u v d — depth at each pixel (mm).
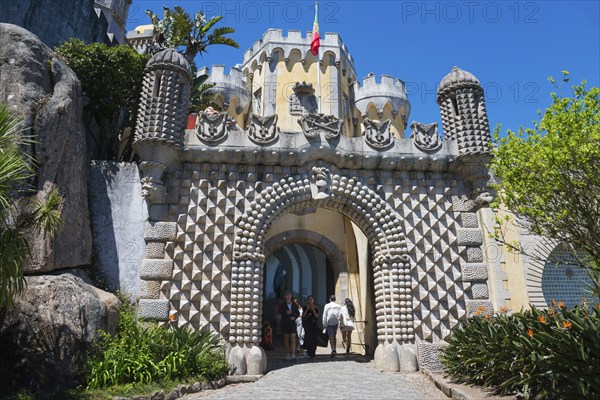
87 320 8695
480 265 11945
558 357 6785
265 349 15086
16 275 7152
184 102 11914
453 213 12406
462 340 9938
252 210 11633
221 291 11102
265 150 11789
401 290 11484
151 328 9953
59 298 8688
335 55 26188
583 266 9141
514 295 16219
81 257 10375
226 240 11453
